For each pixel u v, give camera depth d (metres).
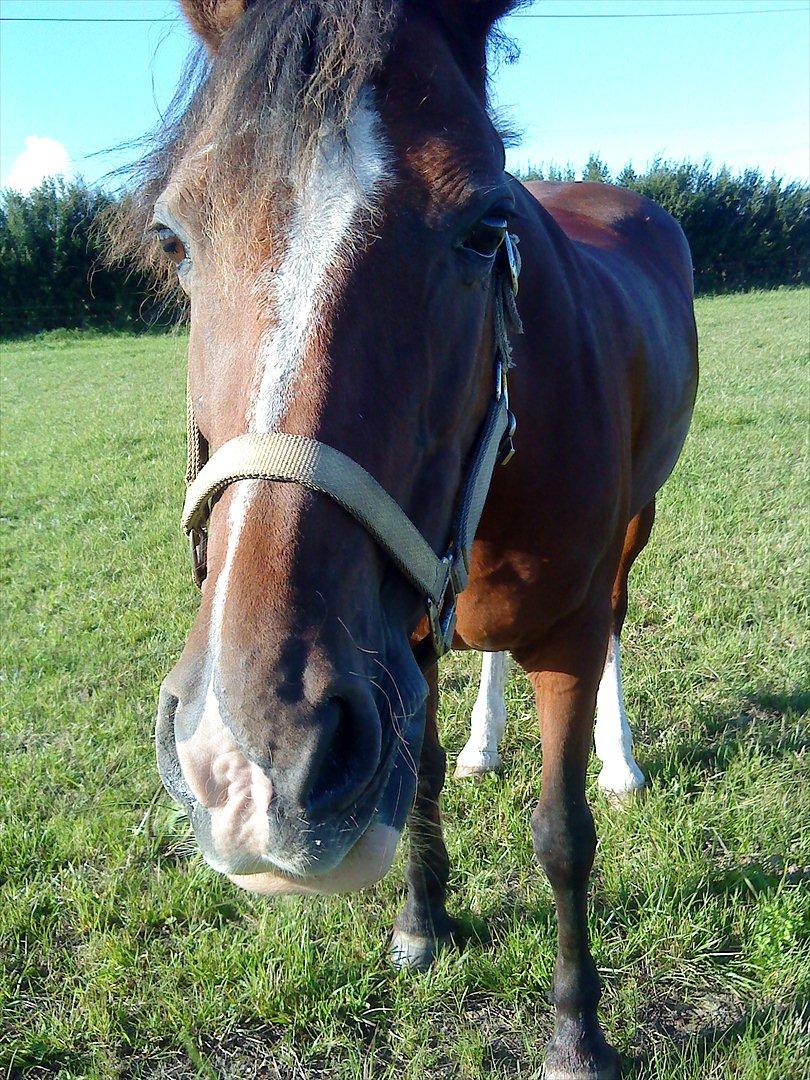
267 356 1.20
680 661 3.70
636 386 2.44
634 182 29.59
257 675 1.06
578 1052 1.97
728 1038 2.08
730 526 5.06
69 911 2.60
